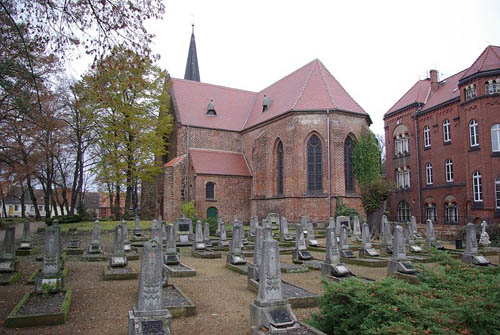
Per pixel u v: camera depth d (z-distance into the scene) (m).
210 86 51.81
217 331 8.83
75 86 34.41
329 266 14.89
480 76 35.03
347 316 7.14
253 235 28.30
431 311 6.01
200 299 11.77
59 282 11.42
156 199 47.09
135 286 13.45
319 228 36.78
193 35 61.59
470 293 6.69
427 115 43.84
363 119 40.34
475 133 35.72
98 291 12.65
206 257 21.38
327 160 38.09
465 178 37.94
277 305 8.10
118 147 38.00
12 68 14.66
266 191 42.09
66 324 9.24
